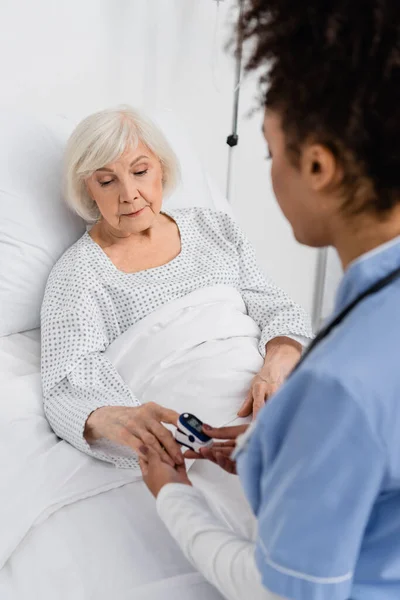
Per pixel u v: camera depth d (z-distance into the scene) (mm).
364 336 595
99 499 1233
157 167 1656
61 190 1802
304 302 2902
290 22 598
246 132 2457
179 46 2207
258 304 1759
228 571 794
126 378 1517
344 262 690
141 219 1635
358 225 651
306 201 666
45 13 1935
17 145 1779
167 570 1087
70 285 1583
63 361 1483
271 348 1630
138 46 2133
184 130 2131
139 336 1563
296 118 615
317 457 593
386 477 610
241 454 713
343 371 577
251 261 1821
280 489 626
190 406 1419
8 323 1708
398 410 581
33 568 1120
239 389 1478
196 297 1629
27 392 1487
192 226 1811
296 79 602
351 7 567
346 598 663
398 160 586
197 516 858
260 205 2627
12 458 1312
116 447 1331
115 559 1100
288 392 618
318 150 614
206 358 1524
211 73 2307
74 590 1061
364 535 687
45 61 1991
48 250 1741
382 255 628
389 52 558
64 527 1171
